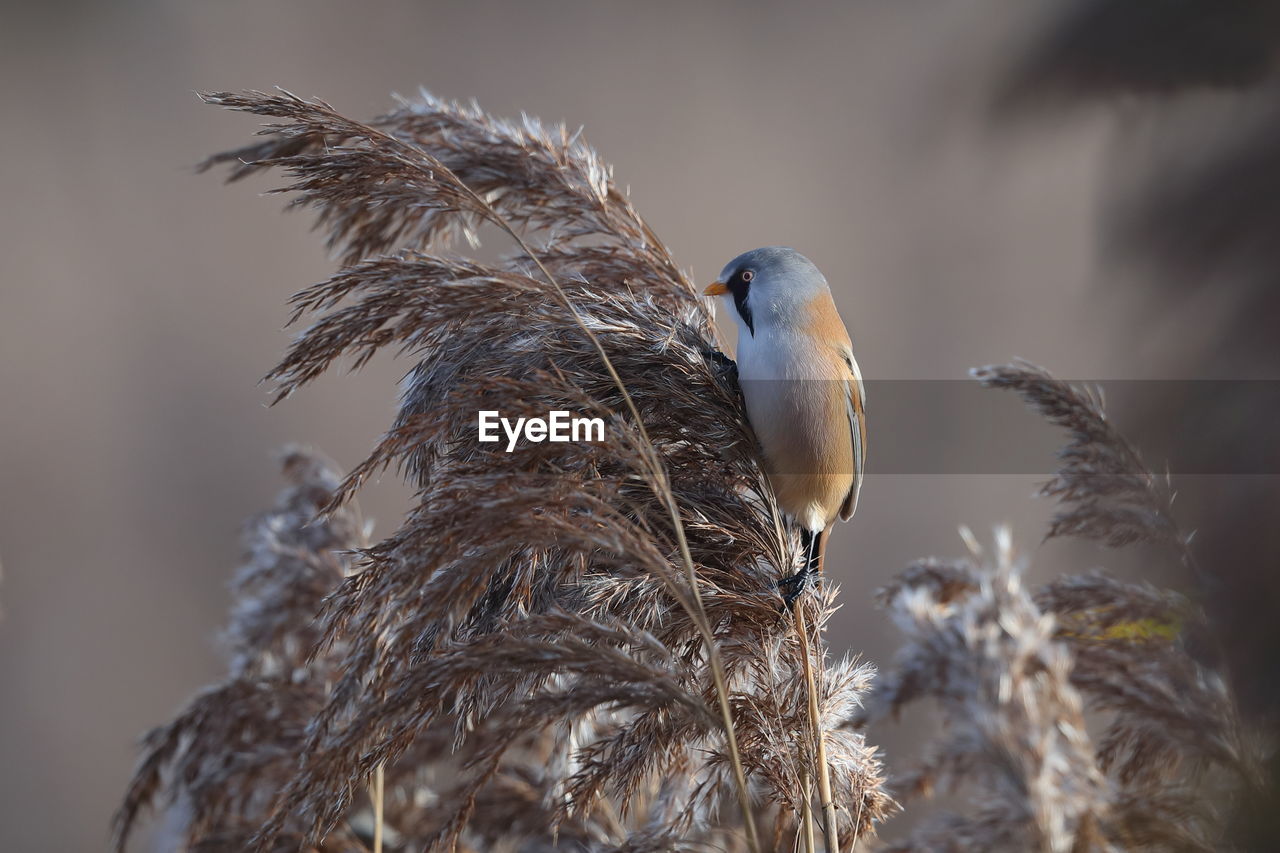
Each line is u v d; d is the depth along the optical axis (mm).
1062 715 2986
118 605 5852
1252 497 3049
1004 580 2996
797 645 3059
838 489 3080
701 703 3004
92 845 5062
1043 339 5703
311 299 3041
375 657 3014
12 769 5250
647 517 3057
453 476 3027
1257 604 3037
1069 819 2980
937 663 2990
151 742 3168
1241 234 3098
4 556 5828
